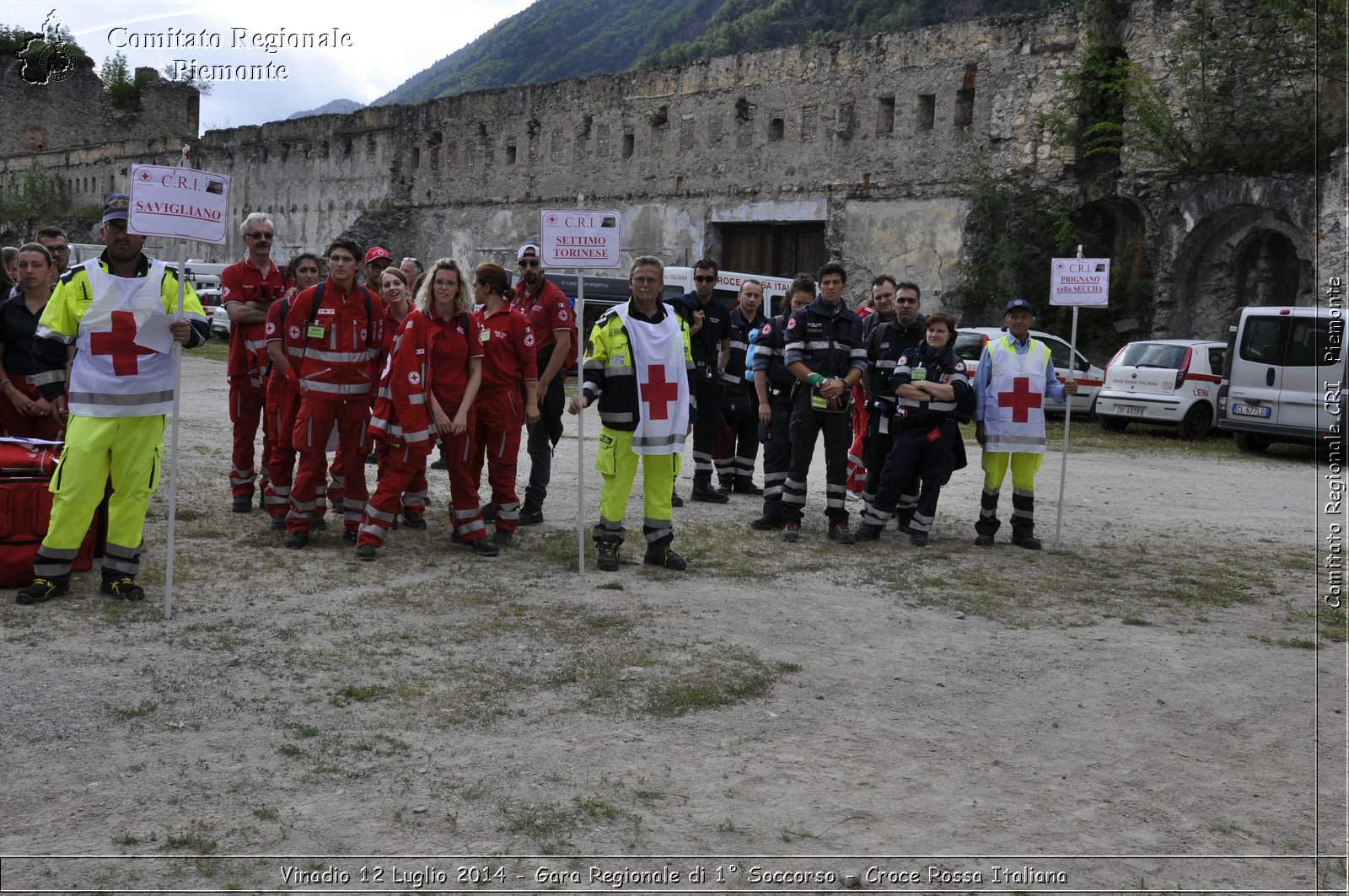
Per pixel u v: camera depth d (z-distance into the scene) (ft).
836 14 257.96
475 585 24.22
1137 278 92.32
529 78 445.78
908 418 30.83
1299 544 33.91
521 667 19.06
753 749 16.08
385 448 27.30
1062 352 73.61
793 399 31.53
